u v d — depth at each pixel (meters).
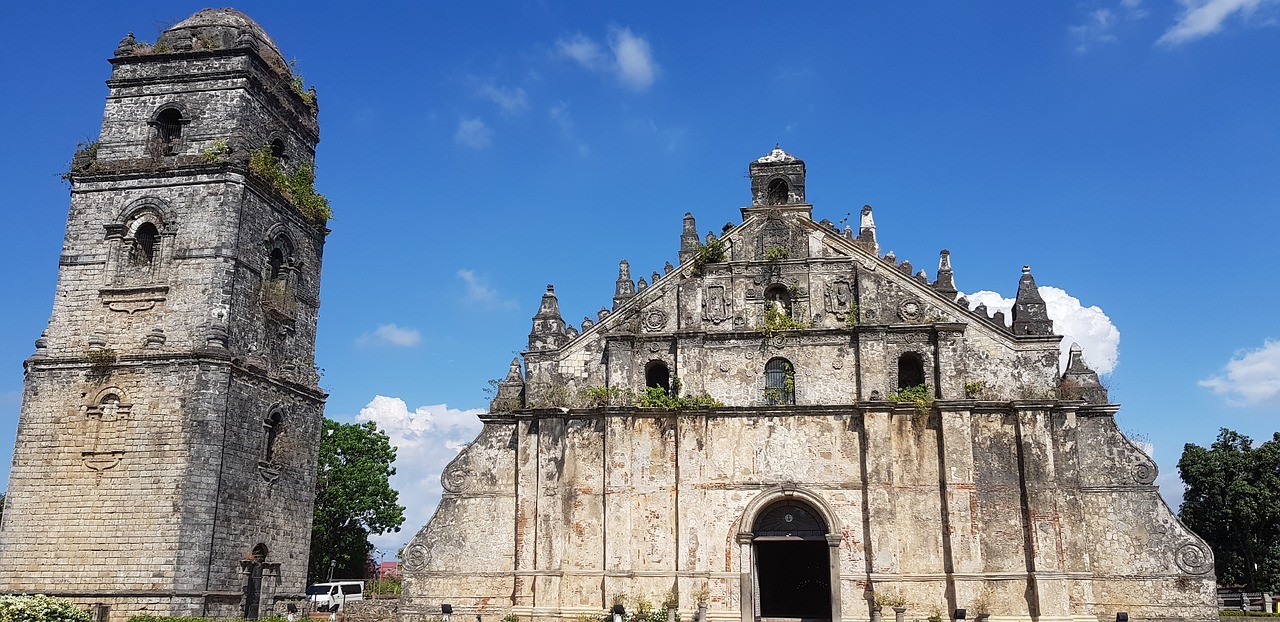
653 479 39.88
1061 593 36.41
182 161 43.81
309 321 48.84
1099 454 39.19
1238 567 64.12
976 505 37.84
